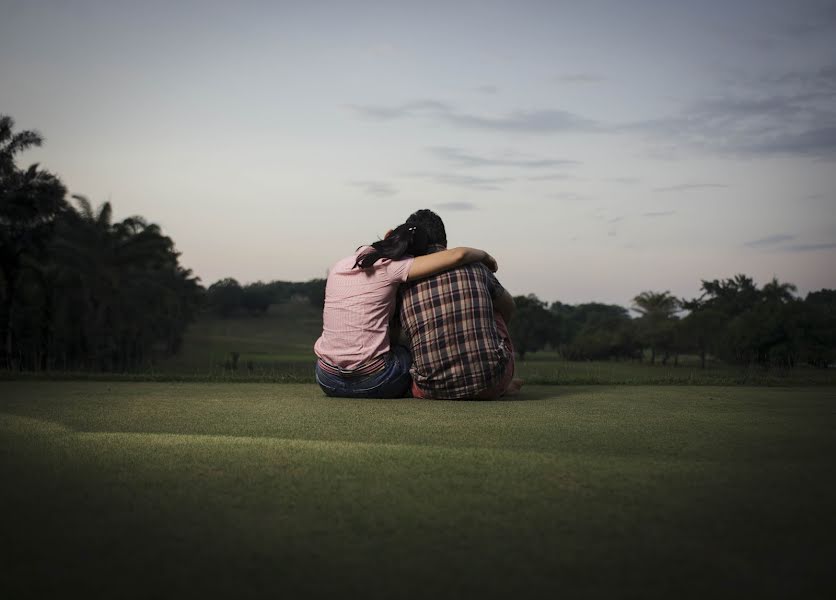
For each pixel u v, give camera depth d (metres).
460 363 4.12
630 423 3.18
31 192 39.06
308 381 6.04
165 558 1.40
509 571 1.33
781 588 1.26
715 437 2.80
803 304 45.25
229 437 2.72
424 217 4.46
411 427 3.04
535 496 1.86
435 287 4.18
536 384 5.90
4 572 1.33
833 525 1.62
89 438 2.69
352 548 1.46
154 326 62.09
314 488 1.93
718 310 67.88
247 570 1.34
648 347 80.81
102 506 1.76
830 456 2.39
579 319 150.88
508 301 4.55
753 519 1.66
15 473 2.11
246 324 153.38
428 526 1.60
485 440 2.71
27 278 42.00
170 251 62.88
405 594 1.23
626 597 1.22
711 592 1.24
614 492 1.90
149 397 4.41
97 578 1.30
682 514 1.70
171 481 2.01
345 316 4.28
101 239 48.47
